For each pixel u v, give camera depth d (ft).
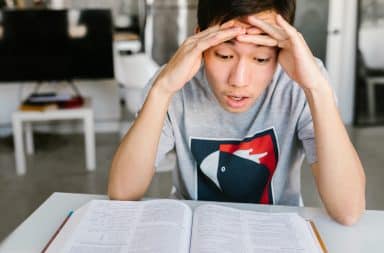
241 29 2.28
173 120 3.08
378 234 2.27
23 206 7.20
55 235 2.15
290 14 2.48
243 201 3.14
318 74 2.49
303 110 2.90
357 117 12.77
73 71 10.11
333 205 2.45
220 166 3.10
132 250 1.93
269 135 3.03
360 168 2.60
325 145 2.53
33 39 9.84
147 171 2.70
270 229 2.16
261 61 2.38
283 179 3.09
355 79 12.64
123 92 11.25
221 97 2.50
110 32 10.03
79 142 11.16
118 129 12.08
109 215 2.26
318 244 2.07
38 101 9.19
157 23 12.91
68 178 8.54
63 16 9.82
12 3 11.94
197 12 2.68
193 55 2.47
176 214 2.23
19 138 8.68
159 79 2.64
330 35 12.41
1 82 9.99
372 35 12.42
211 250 1.91
